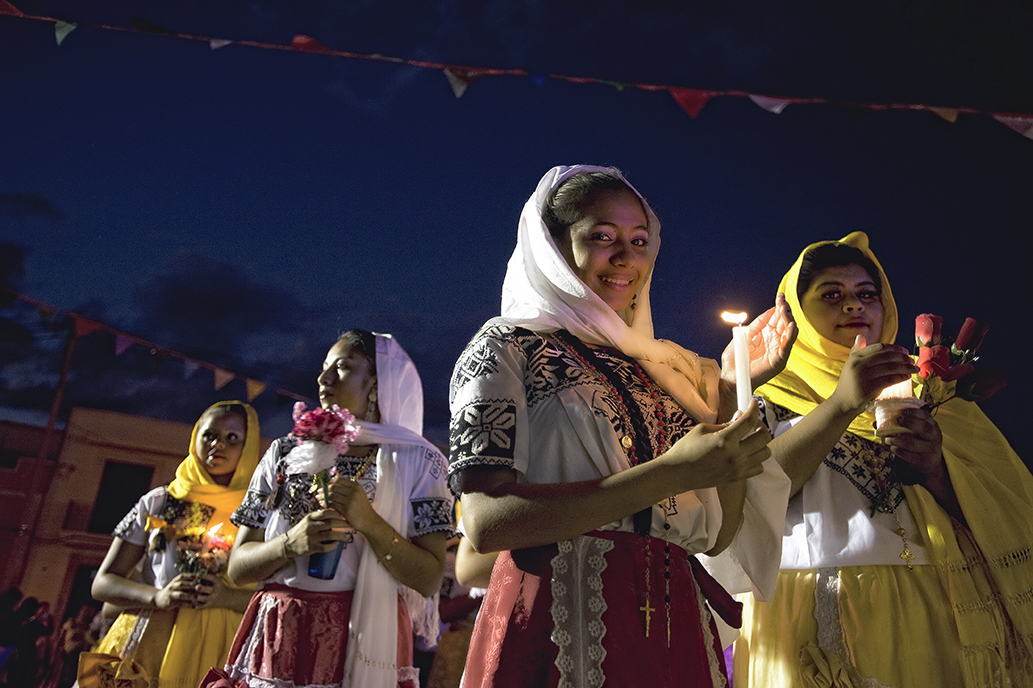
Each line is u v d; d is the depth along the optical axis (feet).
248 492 10.28
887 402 8.59
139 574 14.01
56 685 27.45
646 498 4.57
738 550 6.32
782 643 8.43
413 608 10.24
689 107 17.87
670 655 4.78
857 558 8.40
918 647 8.10
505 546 4.76
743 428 4.45
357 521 9.46
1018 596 8.52
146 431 31.09
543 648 4.66
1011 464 9.64
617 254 6.25
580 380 5.37
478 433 5.01
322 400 10.95
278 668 8.89
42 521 30.14
